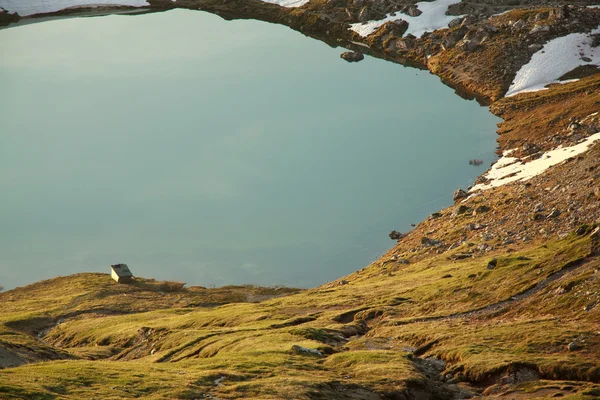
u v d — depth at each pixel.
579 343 61.00
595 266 78.00
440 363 66.81
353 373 62.38
